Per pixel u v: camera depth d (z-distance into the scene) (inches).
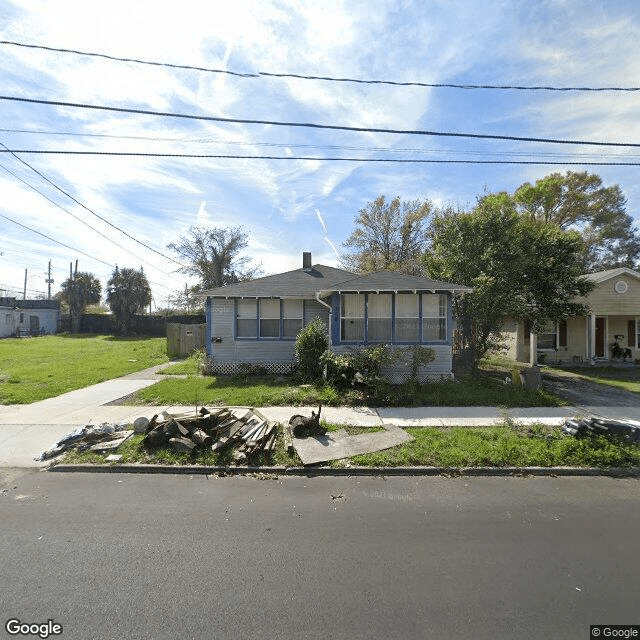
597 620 97.7
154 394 370.3
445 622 96.7
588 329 637.3
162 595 107.3
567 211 1219.2
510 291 480.7
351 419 289.1
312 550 129.6
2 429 268.8
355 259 1214.3
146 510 160.6
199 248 1396.4
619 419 289.4
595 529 144.0
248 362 509.7
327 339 442.6
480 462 207.6
